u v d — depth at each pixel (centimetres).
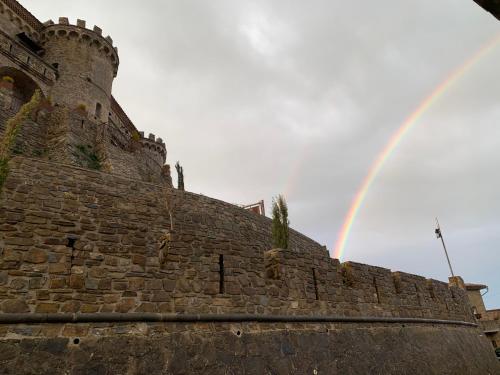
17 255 779
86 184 1482
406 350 1502
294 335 1126
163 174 3472
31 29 4241
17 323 727
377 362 1322
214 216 2012
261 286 1120
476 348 2116
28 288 764
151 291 902
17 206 830
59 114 2691
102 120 4272
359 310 1415
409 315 1675
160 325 882
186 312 934
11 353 695
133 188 1662
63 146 2416
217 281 1025
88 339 779
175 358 860
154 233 977
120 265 887
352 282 1459
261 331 1052
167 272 945
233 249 1103
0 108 2319
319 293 1289
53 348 736
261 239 2253
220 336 961
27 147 2320
